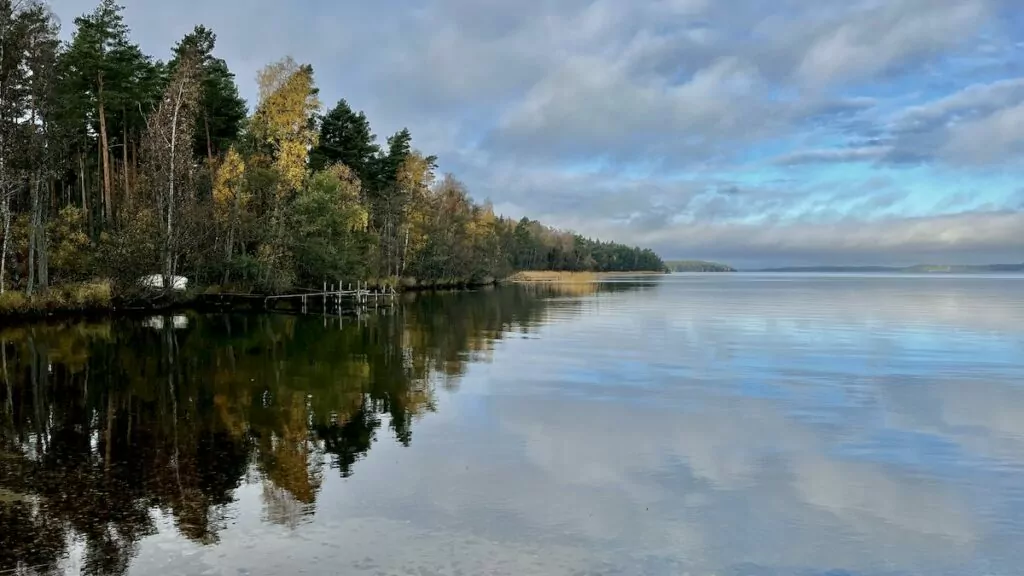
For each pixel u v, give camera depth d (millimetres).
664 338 26938
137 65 44688
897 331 30109
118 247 34531
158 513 7848
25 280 33656
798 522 7969
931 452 10938
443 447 10844
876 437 11836
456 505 8266
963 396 15422
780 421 12922
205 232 39719
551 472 9633
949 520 8102
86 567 6465
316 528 7473
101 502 8180
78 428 11789
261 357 20609
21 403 13812
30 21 29984
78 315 32750
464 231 85688
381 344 24328
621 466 9984
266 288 42562
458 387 16031
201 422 12289
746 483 9320
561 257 166750
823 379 17547
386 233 65812
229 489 8711
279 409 13445
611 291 79000
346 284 53938
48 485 8789
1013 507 8539
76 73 41344
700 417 13188
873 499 8773
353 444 10945
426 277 74938
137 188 39375
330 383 16344
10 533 7254
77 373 17391
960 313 41312
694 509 8305
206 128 46594
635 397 15039
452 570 6516
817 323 34062
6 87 29078
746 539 7453
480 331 29438
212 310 38844
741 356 21719
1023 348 24172
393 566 6570
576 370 18703
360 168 61969
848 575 6695
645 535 7484
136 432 11547
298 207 45062
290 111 45188
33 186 31188
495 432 11836
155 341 24031
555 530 7559
